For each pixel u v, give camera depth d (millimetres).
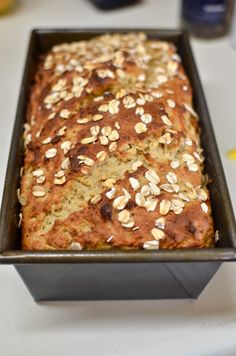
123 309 234
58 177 232
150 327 226
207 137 255
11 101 359
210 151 246
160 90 277
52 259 192
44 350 218
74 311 233
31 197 234
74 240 215
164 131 246
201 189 235
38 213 228
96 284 221
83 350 218
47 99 282
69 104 268
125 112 250
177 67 308
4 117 344
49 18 452
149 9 467
